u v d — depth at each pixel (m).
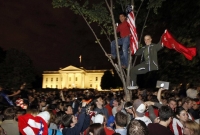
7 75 57.53
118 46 8.62
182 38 21.81
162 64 25.00
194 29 21.44
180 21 23.12
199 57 21.08
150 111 6.99
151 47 8.28
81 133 7.18
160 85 8.08
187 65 23.31
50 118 7.07
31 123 5.57
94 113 8.06
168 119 5.68
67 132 6.58
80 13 9.60
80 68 121.88
